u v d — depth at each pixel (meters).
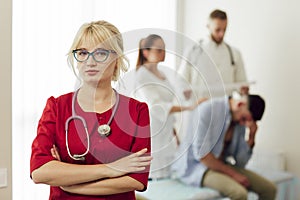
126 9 3.10
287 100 3.13
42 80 2.61
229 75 3.12
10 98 1.85
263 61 3.26
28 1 2.54
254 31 3.31
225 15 3.11
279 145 3.18
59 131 1.27
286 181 2.88
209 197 2.50
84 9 2.80
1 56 1.81
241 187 2.56
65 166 1.23
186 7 3.60
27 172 2.55
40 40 2.60
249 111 2.84
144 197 2.38
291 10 3.09
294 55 3.08
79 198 1.27
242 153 2.82
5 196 1.85
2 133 1.83
